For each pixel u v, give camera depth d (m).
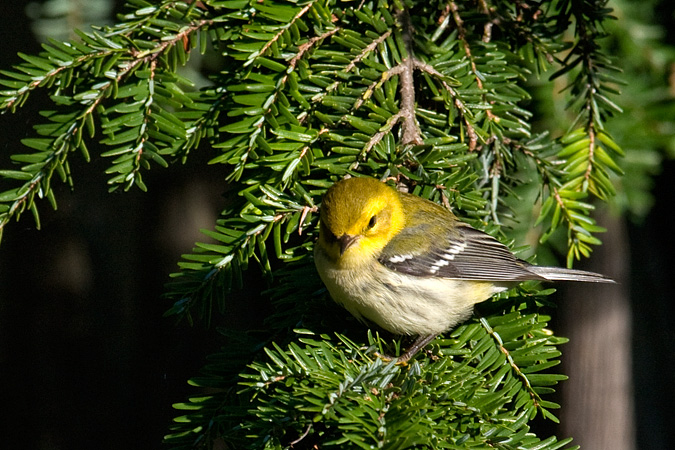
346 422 5.10
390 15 7.29
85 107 6.92
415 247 7.24
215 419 5.93
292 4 7.13
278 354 6.58
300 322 6.89
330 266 6.87
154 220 15.51
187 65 9.34
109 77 6.94
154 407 15.78
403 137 7.21
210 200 15.67
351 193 6.93
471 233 7.44
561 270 8.02
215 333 15.84
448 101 7.29
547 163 7.88
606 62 7.82
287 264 7.40
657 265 14.08
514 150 7.90
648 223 13.49
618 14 8.85
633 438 13.07
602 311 12.63
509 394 6.48
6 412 15.53
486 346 6.78
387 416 5.18
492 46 7.54
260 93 6.91
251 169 7.13
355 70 7.14
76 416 15.66
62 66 6.88
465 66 7.51
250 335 6.78
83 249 15.46
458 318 7.32
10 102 6.79
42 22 8.64
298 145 6.95
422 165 7.27
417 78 7.58
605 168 8.01
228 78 7.22
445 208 7.58
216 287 6.77
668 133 8.82
